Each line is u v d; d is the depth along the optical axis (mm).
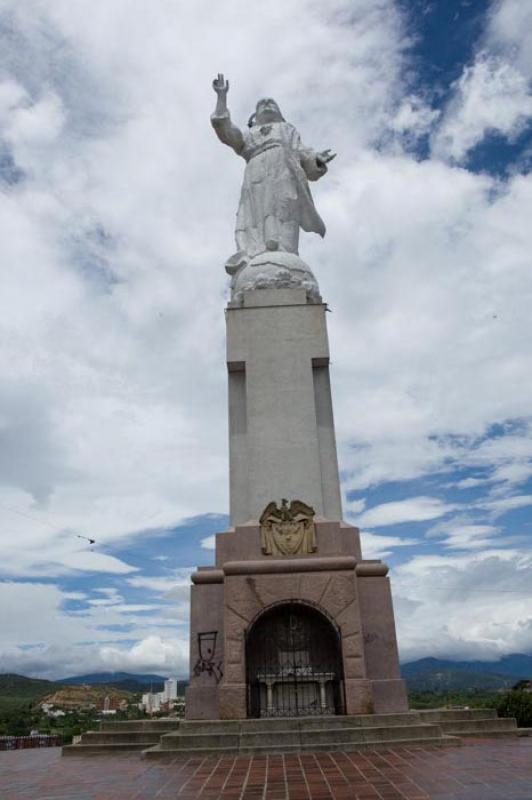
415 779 10070
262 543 18703
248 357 22219
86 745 17188
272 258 23781
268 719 15359
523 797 8430
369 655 17938
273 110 27656
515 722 18031
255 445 21062
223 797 9195
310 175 27094
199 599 18609
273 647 17734
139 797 9492
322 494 20797
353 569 17938
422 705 39188
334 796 8945
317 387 22453
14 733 37688
